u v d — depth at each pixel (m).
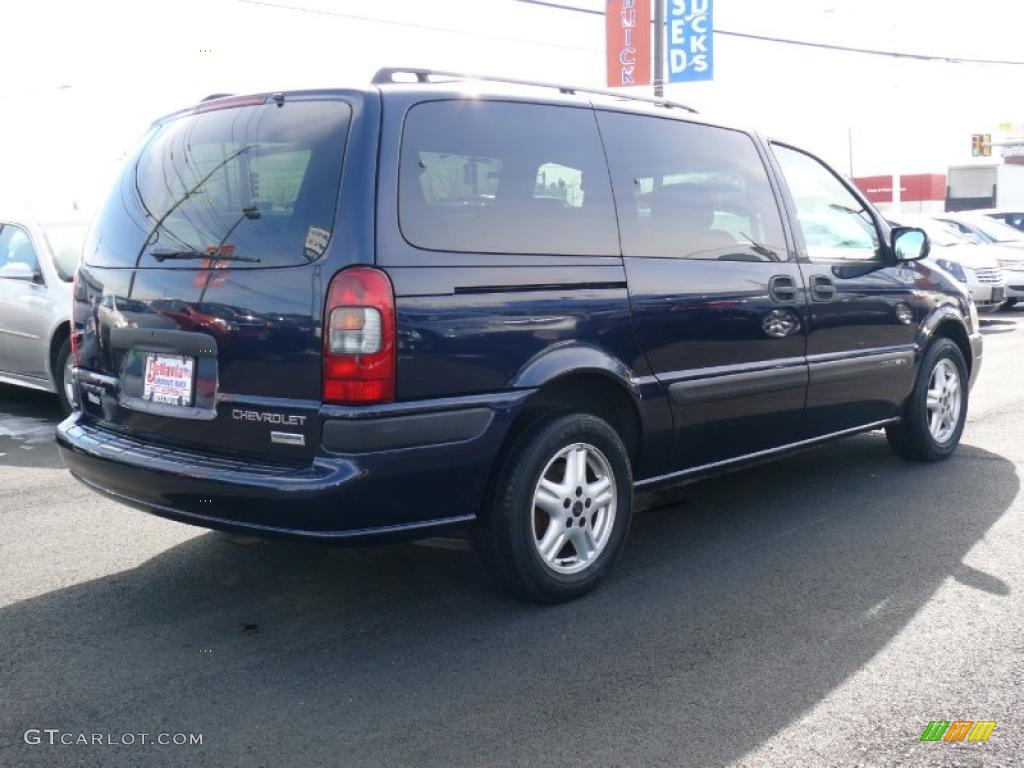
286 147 3.62
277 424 3.45
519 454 3.80
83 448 3.98
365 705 3.21
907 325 5.77
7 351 7.73
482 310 3.61
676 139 4.57
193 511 3.61
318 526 3.39
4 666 3.49
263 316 3.48
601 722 3.09
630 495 4.23
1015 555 4.56
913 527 4.98
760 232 4.89
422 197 3.55
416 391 3.45
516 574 3.86
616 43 16.67
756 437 4.88
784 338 4.90
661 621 3.85
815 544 4.74
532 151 3.95
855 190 5.66
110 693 3.29
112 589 4.21
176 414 3.72
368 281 3.35
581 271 3.97
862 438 7.04
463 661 3.52
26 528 5.05
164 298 3.76
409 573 4.40
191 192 3.83
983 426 7.36
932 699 3.23
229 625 3.84
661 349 4.28
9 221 7.95
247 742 2.99
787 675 3.40
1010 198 32.09
